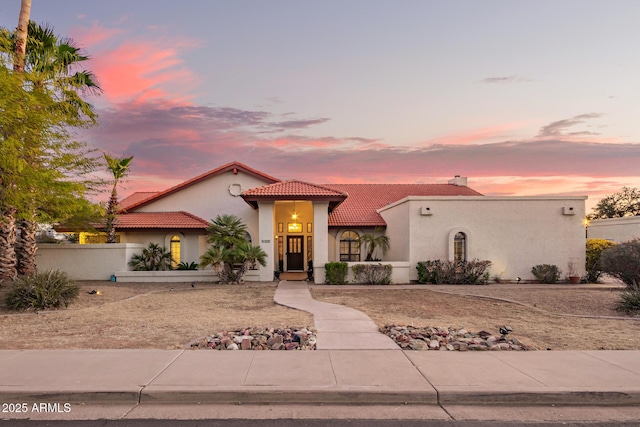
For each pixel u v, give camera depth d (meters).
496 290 17.48
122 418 5.00
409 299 14.83
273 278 21.75
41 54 17.00
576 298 15.07
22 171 12.42
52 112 13.98
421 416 5.12
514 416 5.14
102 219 22.36
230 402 5.48
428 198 20.89
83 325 9.92
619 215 48.78
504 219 21.02
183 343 8.14
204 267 21.02
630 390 5.61
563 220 21.09
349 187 31.97
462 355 7.20
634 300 12.41
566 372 6.32
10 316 11.08
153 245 22.52
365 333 8.88
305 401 5.50
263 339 8.00
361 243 25.27
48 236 29.66
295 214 26.88
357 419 5.02
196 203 25.34
